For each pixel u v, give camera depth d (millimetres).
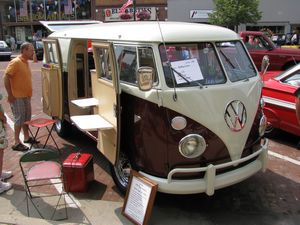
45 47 7062
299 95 3490
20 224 4160
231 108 4262
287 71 6742
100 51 4996
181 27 4473
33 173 4473
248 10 27156
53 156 4473
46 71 6637
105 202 4723
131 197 4328
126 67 4629
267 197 4879
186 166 4137
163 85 4062
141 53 4355
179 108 4039
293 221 4336
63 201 4734
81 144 6871
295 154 6324
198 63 4344
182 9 31578
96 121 4902
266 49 13734
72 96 6391
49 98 6613
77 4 34875
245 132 4402
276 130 6930
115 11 33125
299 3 31188
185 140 4051
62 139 7156
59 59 6293
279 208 4617
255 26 31500
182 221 4336
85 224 4215
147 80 3939
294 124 6422
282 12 31312
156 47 4164
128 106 4504
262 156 4629
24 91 6309
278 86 6625
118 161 4691
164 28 4375
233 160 4324
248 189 5090
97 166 5863
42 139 7133
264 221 4336
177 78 4160
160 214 4477
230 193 4984
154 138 4176
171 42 4230
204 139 4121
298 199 4824
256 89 4664
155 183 4141
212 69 4414
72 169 4887
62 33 6688
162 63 4145
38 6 36219
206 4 31391
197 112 4082
